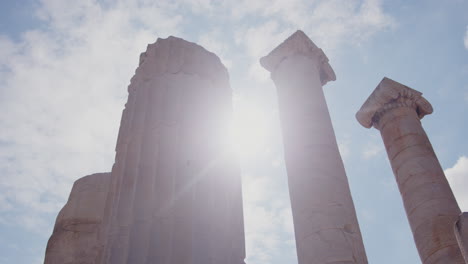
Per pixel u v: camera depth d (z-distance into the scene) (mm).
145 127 12000
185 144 11852
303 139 12539
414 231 13336
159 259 9812
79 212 15461
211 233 10805
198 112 12867
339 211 10859
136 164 11375
